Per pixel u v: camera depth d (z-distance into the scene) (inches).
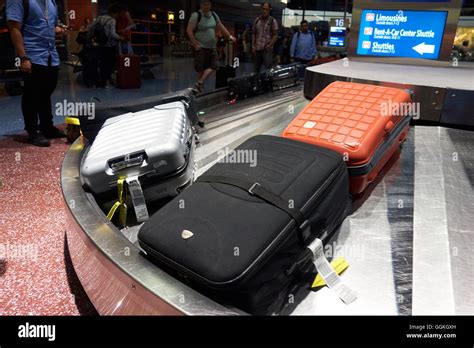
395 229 59.3
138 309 42.8
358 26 162.4
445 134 92.0
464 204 64.7
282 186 47.2
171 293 40.5
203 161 84.4
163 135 62.8
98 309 50.3
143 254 47.8
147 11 610.5
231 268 38.1
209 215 44.0
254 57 264.7
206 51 212.4
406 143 88.1
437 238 56.1
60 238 78.7
